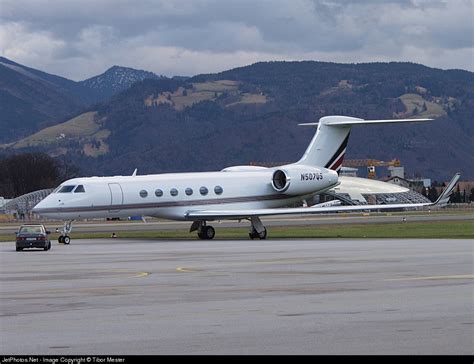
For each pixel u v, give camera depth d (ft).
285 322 134.10
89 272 225.35
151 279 203.10
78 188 400.06
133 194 411.13
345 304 152.76
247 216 416.87
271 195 451.53
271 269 225.15
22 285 194.08
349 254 278.26
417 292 168.66
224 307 151.53
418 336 120.98
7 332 129.39
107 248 344.08
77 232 511.40
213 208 433.48
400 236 415.23
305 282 190.19
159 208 419.33
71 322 137.49
